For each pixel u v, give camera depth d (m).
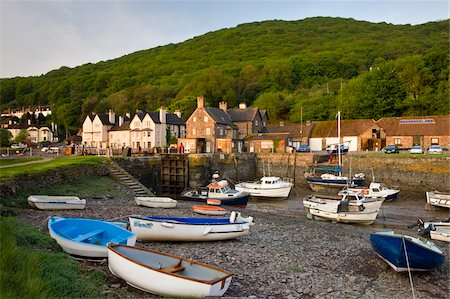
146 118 69.75
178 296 9.16
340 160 42.56
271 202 33.38
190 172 40.66
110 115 77.56
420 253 12.48
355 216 22.45
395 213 27.39
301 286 11.30
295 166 46.66
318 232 19.09
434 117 57.72
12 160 32.12
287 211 28.44
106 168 31.33
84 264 11.03
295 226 20.55
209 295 8.95
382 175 40.75
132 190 28.45
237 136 63.94
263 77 113.94
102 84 147.62
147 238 14.82
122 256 9.95
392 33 162.25
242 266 12.70
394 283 12.26
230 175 45.03
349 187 35.38
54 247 11.99
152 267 9.52
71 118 113.00
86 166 28.73
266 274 12.09
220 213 21.27
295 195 37.59
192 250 14.24
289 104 94.31
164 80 137.38
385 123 59.97
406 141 56.12
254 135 59.44
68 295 8.50
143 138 69.88
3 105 156.50
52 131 107.31
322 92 97.00
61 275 9.43
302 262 13.62
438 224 20.14
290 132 66.00
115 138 73.94
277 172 47.53
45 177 23.03
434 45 120.38
